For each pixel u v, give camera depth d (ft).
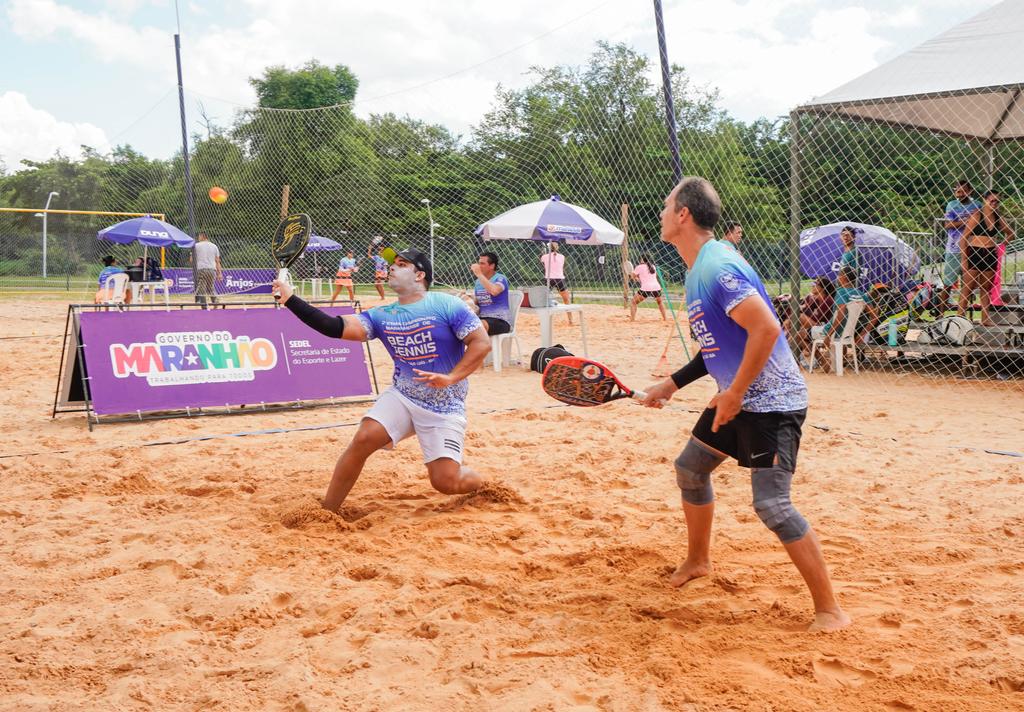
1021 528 15.65
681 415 26.86
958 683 9.71
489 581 13.16
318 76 209.87
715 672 10.07
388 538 15.40
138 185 128.88
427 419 16.94
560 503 17.53
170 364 27.35
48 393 32.22
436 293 16.72
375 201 128.57
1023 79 32.60
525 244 95.86
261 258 101.60
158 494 18.37
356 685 9.81
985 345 35.29
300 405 29.50
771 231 72.64
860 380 35.53
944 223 40.34
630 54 96.84
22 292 99.25
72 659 10.51
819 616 11.39
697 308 11.56
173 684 9.83
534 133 111.45
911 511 16.88
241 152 117.39
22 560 14.10
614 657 10.51
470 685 9.74
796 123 38.88
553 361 13.61
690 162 88.07
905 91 35.55
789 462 11.39
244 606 11.93
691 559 13.32
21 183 176.96
